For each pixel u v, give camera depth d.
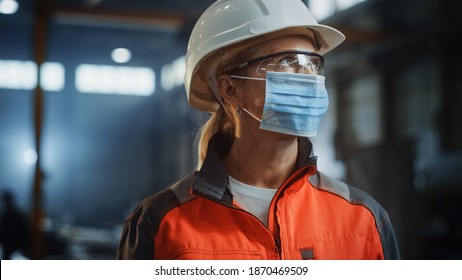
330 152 13.28
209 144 1.30
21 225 8.62
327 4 12.26
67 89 21.66
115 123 22.30
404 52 11.63
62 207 21.14
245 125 1.27
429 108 11.21
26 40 19.92
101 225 15.38
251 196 1.25
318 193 1.29
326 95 1.29
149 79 22.67
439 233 9.23
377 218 1.28
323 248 1.21
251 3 1.28
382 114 12.29
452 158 10.05
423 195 9.27
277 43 1.24
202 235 1.20
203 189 1.21
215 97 1.40
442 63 10.93
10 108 21.08
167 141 21.69
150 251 1.21
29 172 21.30
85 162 21.94
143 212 1.25
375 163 8.55
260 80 1.24
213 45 1.30
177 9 16.06
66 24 18.31
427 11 10.89
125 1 15.62
